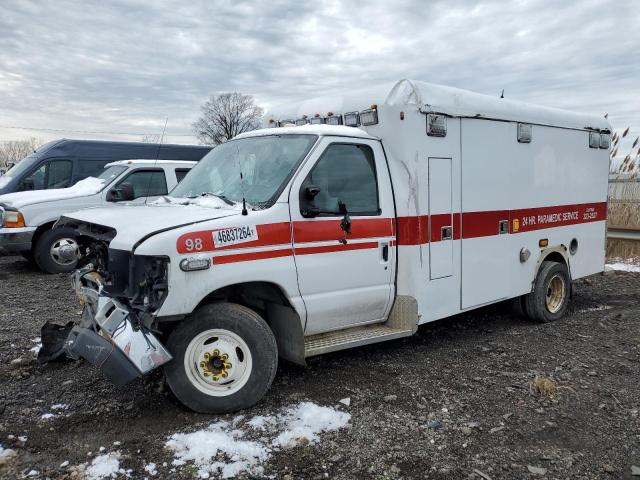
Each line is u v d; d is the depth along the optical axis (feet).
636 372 17.56
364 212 16.76
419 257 17.75
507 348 20.03
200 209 14.94
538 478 11.54
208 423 13.52
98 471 11.30
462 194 19.40
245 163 16.85
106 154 42.83
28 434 12.79
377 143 17.48
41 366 17.08
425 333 22.04
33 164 39.88
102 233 15.26
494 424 13.84
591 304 27.94
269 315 16.01
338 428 13.47
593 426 13.82
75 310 24.34
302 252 15.19
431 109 17.88
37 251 33.32
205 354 13.87
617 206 42.37
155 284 12.94
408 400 15.16
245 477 11.31
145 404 14.52
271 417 13.89
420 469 11.78
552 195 23.82
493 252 20.94
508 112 21.04
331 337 16.58
